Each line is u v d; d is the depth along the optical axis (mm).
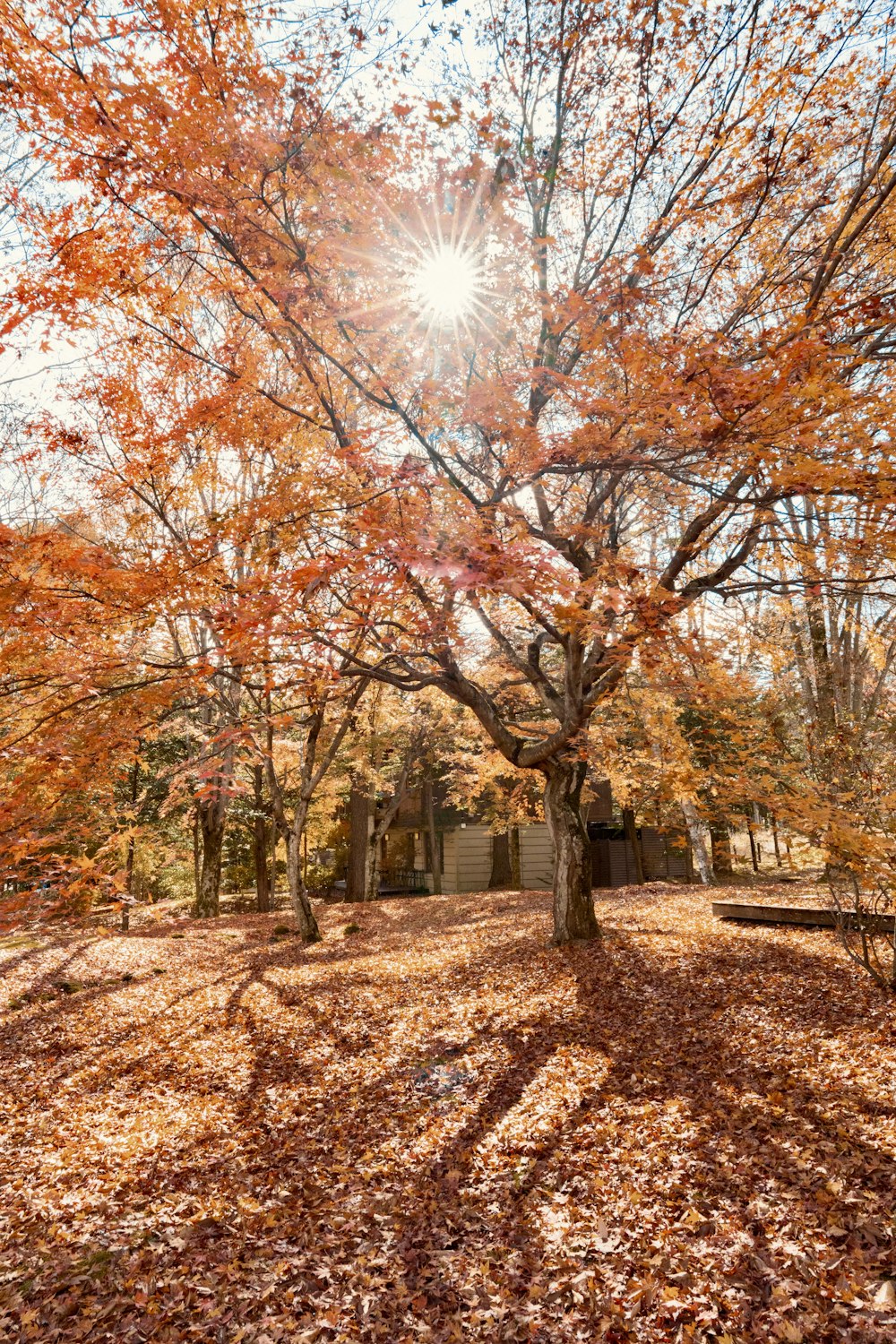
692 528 9109
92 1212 5434
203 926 20000
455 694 10562
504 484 6504
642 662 7750
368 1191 5492
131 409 6980
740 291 8859
